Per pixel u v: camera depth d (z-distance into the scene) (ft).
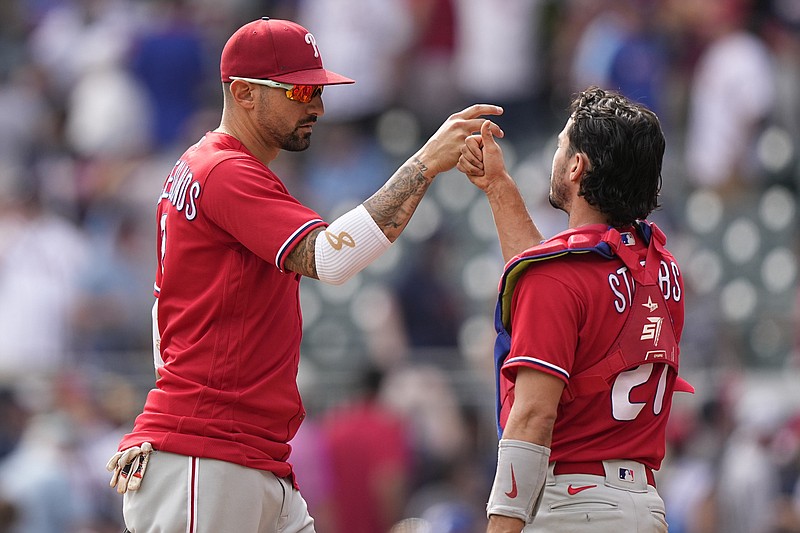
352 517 103.55
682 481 104.78
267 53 48.70
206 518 47.09
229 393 47.75
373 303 129.70
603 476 45.52
